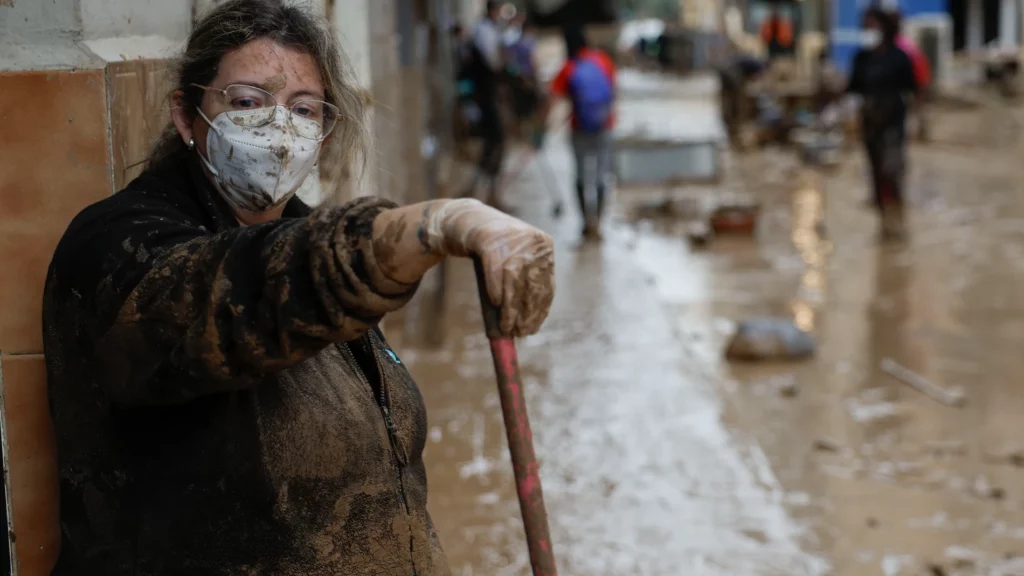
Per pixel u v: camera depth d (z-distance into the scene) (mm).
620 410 5863
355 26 4379
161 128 2260
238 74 1747
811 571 4148
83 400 1692
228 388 1543
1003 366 7098
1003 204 12898
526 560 4152
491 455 5223
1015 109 22812
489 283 1410
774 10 25047
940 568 4336
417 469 1950
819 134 18234
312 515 1727
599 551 4250
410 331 7426
